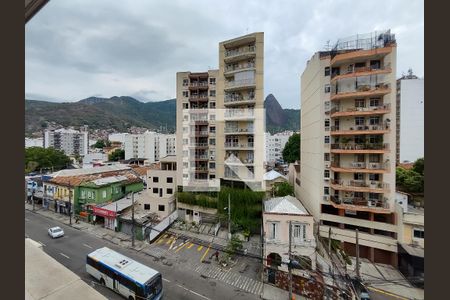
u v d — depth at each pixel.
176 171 23.94
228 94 23.39
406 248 14.80
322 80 19.09
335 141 18.75
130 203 23.95
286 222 14.17
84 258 15.76
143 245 18.22
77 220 22.83
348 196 18.05
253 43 22.58
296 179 26.70
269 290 12.91
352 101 18.08
